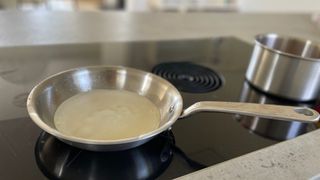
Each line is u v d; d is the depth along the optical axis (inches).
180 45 28.0
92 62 21.6
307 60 17.0
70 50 23.3
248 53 27.8
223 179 10.9
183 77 20.7
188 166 11.8
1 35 24.3
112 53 23.8
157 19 36.1
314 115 13.5
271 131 14.9
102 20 32.7
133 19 34.8
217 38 31.5
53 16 31.5
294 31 38.4
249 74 20.5
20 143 12.0
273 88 18.4
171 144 13.0
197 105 13.5
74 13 33.8
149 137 11.1
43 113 12.3
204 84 19.9
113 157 11.7
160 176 11.1
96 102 14.4
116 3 81.4
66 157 11.4
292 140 13.9
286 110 13.7
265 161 12.1
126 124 12.9
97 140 10.8
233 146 13.4
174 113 12.8
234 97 18.4
